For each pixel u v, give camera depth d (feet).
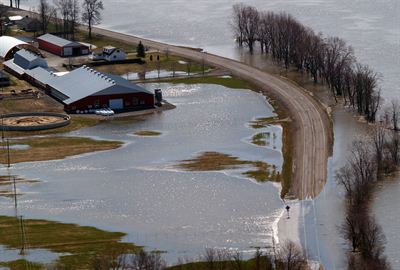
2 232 595.88
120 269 519.19
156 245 572.92
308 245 569.64
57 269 526.57
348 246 565.94
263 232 599.16
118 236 590.96
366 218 590.55
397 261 549.13
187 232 599.98
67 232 597.11
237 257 536.42
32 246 568.41
